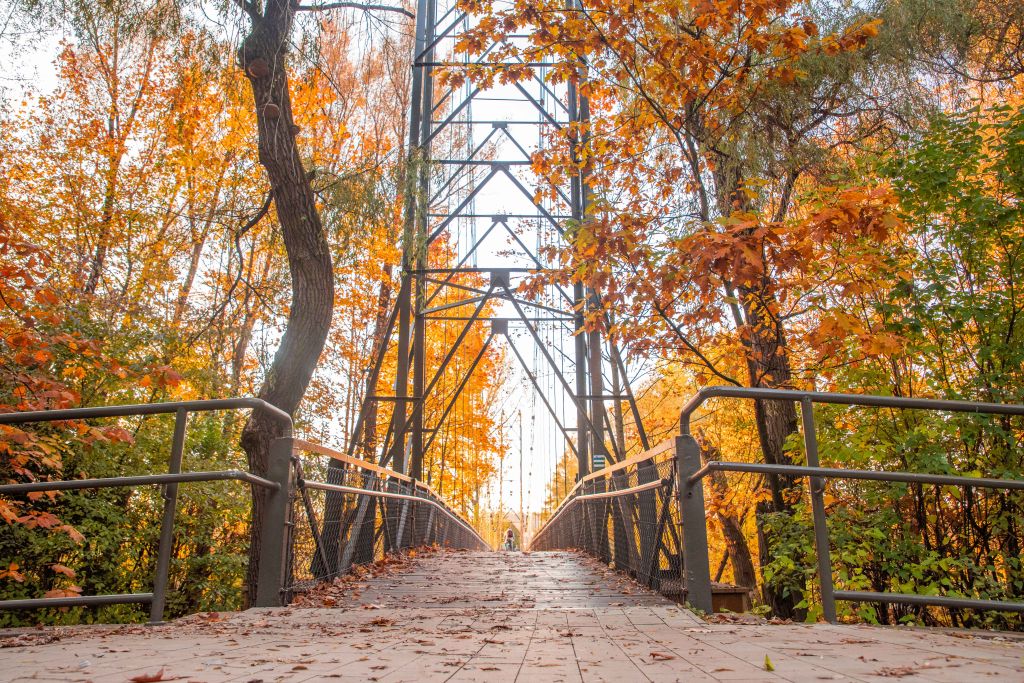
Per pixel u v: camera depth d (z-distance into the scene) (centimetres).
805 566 541
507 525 3438
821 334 529
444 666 209
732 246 510
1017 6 653
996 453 496
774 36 592
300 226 754
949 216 524
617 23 659
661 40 639
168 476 340
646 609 363
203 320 941
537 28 713
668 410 1589
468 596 497
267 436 709
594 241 625
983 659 207
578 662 215
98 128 1298
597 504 874
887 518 485
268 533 407
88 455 779
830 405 563
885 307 517
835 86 666
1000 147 505
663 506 426
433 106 1429
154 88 1293
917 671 184
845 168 641
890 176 534
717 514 1099
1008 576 468
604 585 567
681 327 692
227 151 1252
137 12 610
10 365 593
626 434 1709
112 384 861
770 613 647
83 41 606
